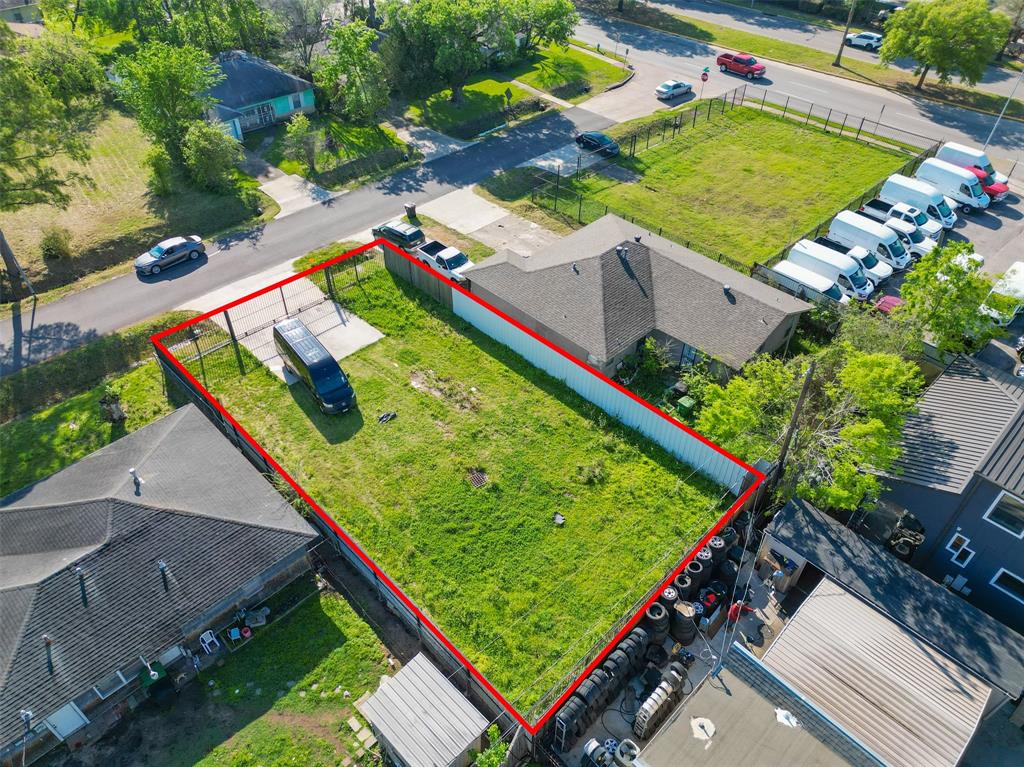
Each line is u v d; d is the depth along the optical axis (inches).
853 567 879.1
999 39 2128.4
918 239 1616.6
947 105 2256.4
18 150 1446.9
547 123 2187.5
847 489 891.4
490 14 2159.2
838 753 676.1
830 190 1840.6
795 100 2306.8
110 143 2057.1
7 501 953.5
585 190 1836.9
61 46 2111.2
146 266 1485.0
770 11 3078.2
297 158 1904.5
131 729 792.9
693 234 1663.4
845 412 973.2
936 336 1157.1
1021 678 768.9
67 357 1277.1
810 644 801.6
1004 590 893.2
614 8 3090.6
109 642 780.0
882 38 2650.1
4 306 1412.4
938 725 728.3
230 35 2304.4
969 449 901.2
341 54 1947.6
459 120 2171.5
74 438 1141.1
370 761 764.0
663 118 2182.6
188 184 1802.4
